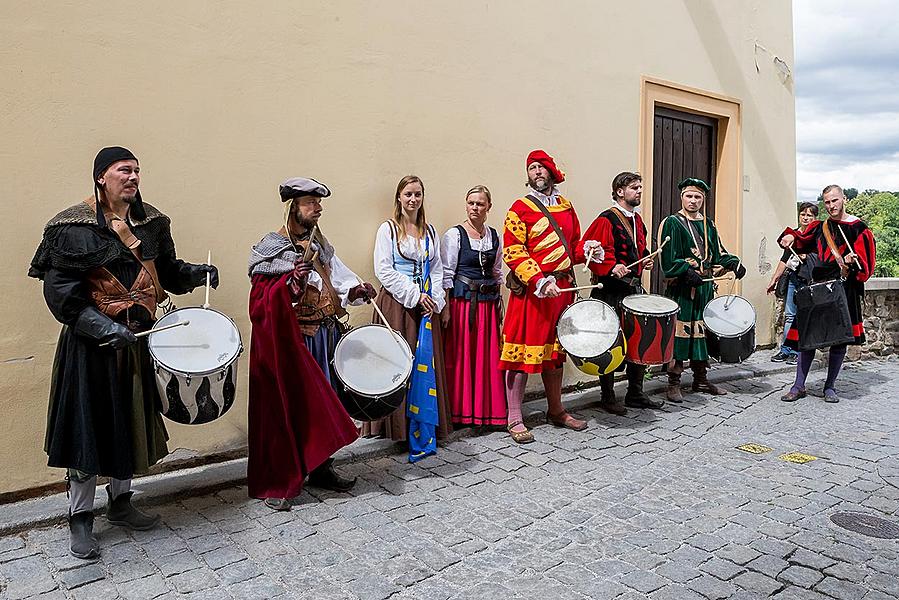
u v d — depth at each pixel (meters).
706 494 3.89
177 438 4.05
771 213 7.91
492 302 4.89
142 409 3.16
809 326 5.79
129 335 2.94
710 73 7.11
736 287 7.43
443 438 4.67
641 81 6.43
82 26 3.63
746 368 6.89
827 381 6.01
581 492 3.90
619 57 6.24
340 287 3.95
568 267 4.83
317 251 3.81
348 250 4.62
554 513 3.61
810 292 5.79
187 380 3.12
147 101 3.84
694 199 5.71
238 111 4.14
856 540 3.34
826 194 5.79
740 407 5.71
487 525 3.46
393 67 4.78
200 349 3.25
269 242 3.65
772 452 4.62
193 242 4.03
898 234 16.33
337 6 4.50
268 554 3.14
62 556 3.10
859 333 5.93
